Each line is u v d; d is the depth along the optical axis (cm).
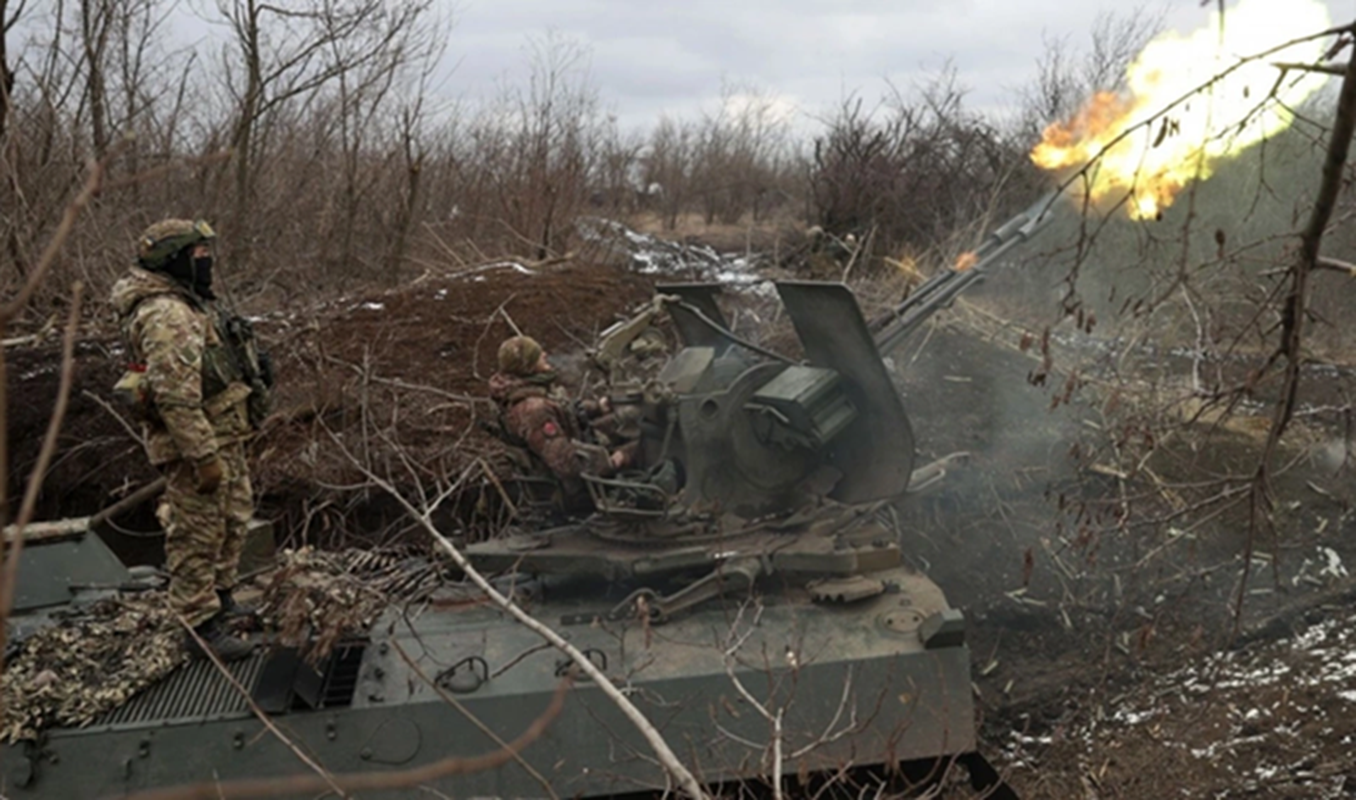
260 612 535
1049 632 707
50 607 578
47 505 883
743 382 566
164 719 465
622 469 561
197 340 485
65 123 1173
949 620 481
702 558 533
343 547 754
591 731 472
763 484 571
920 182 1395
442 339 1032
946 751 462
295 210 1348
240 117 1299
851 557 537
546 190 1436
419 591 564
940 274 660
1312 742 588
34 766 453
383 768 465
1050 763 607
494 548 557
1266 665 657
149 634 525
